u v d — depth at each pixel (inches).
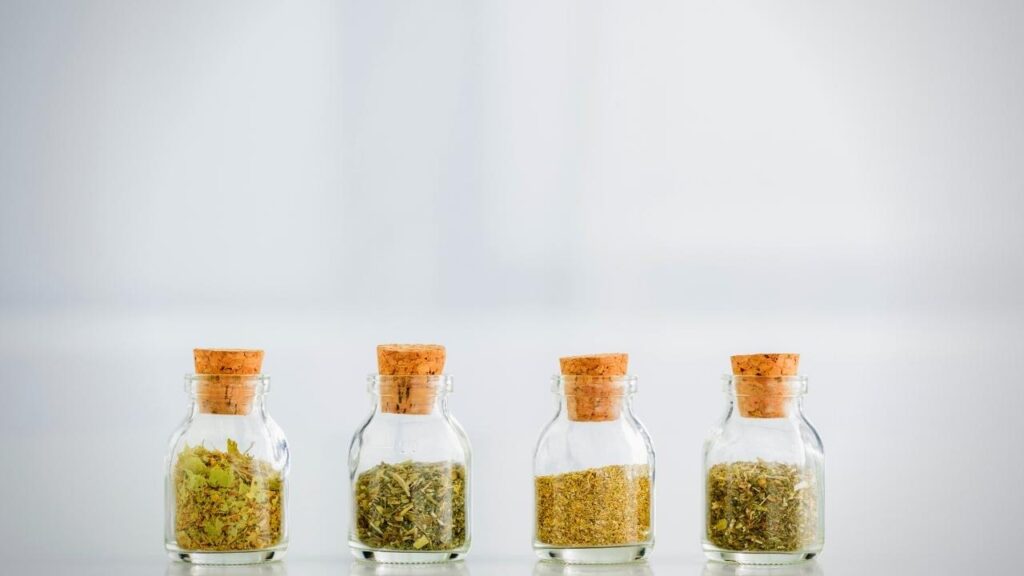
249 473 36.3
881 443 65.2
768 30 70.2
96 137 69.4
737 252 70.4
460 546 36.6
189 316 69.7
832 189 69.9
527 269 71.1
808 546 36.5
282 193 70.2
